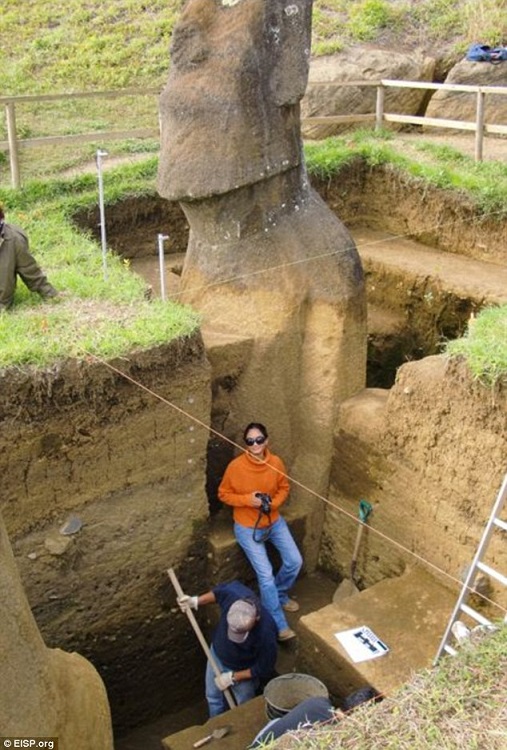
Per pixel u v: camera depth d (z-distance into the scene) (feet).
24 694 11.94
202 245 24.09
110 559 21.27
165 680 23.38
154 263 30.89
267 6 21.88
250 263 23.47
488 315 21.33
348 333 23.67
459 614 18.22
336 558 24.58
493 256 30.91
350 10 44.11
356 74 39.06
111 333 20.24
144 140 36.24
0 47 44.52
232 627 19.48
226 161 22.35
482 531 19.80
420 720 11.69
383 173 34.04
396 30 42.98
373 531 23.04
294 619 23.35
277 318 23.31
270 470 22.30
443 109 38.47
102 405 19.84
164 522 21.80
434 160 33.86
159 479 21.34
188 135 22.76
